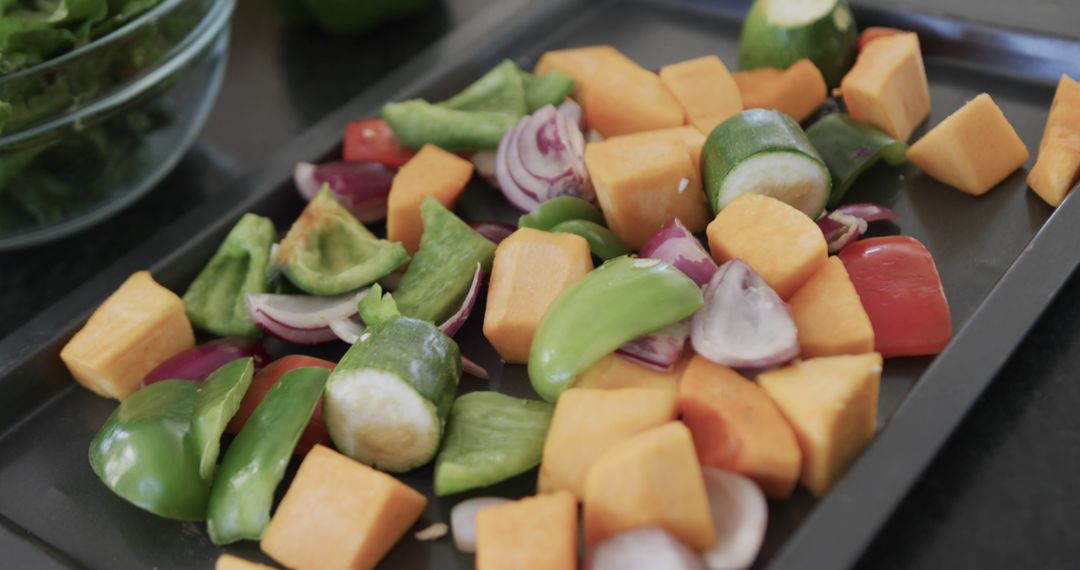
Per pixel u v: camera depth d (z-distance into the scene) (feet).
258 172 2.27
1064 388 1.81
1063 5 2.24
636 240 2.05
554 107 2.18
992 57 2.23
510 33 2.45
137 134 2.23
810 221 1.87
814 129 2.13
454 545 1.80
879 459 1.70
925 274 1.89
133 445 1.85
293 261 2.07
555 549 1.67
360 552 1.75
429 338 1.86
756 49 2.26
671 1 2.50
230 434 1.95
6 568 1.83
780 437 1.73
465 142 2.23
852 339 1.82
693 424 1.78
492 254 2.04
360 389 1.82
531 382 1.88
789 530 1.74
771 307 1.82
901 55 2.13
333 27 2.65
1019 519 1.71
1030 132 2.13
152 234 2.33
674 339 1.83
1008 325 1.80
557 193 2.12
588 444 1.75
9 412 2.03
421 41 2.66
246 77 2.66
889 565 1.70
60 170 2.19
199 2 2.22
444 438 1.85
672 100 2.21
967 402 1.73
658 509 1.68
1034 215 2.01
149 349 2.02
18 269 2.30
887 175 2.11
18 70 2.09
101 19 2.14
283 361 1.97
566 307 1.83
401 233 2.17
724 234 1.91
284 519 1.78
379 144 2.29
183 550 1.85
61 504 1.92
